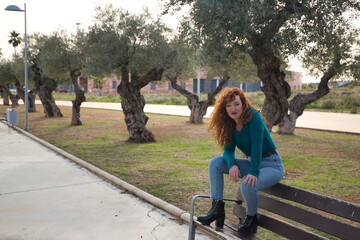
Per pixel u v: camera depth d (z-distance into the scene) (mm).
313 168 8016
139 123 12398
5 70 30031
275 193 2830
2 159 9039
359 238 2082
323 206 2342
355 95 43312
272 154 2908
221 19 6184
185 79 20531
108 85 79250
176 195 5746
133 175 7184
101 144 11797
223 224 3010
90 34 11180
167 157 9367
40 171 7598
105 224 4473
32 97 29859
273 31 6473
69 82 24125
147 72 12102
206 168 7941
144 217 4754
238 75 18000
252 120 2785
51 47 16969
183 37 7547
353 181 6781
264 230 4293
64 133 14992
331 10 6191
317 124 19969
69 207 5141
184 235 4137
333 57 11789
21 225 4410
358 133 15234
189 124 19641
